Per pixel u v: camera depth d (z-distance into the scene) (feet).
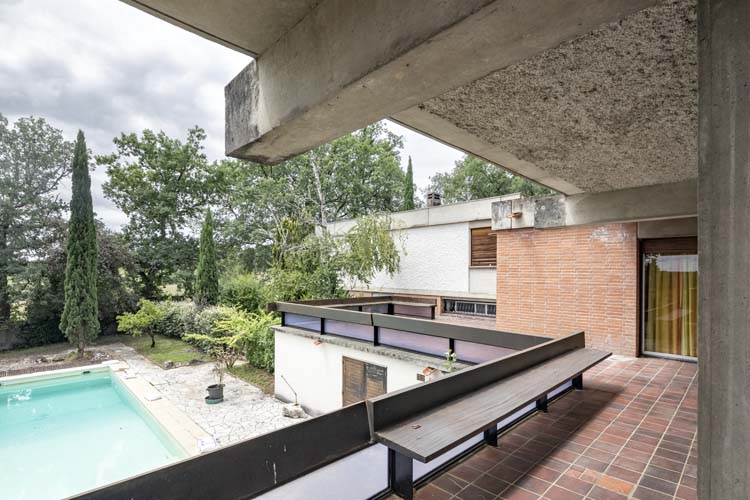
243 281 46.44
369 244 36.60
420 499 7.27
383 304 29.86
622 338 20.70
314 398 22.88
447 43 3.93
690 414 11.65
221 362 31.09
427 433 7.10
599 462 8.71
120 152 58.80
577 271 22.38
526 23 3.61
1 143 46.47
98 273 45.88
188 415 22.95
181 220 62.75
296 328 25.09
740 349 3.14
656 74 6.79
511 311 25.22
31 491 16.84
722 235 3.25
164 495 4.99
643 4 3.35
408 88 4.91
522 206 24.20
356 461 7.25
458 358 15.62
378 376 18.70
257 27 5.81
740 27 3.12
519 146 10.88
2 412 25.95
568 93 7.62
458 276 33.04
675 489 7.66
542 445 9.57
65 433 22.61
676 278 19.72
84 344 40.37
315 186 63.00
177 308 48.26
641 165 12.66
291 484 6.49
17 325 42.57
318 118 5.77
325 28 5.16
